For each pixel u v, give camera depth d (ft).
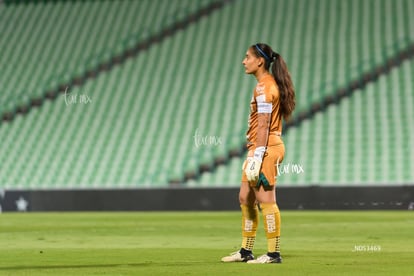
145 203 320.50
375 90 379.55
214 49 431.02
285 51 415.44
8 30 475.31
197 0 461.37
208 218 257.55
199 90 407.64
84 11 475.72
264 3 449.48
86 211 324.60
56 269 94.43
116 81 426.51
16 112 422.82
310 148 355.97
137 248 134.92
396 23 410.93
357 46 404.36
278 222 100.32
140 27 453.58
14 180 383.65
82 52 447.83
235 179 354.95
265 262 100.27
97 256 115.96
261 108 98.89
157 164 369.71
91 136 395.34
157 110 400.88
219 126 381.81
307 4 440.04
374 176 338.34
